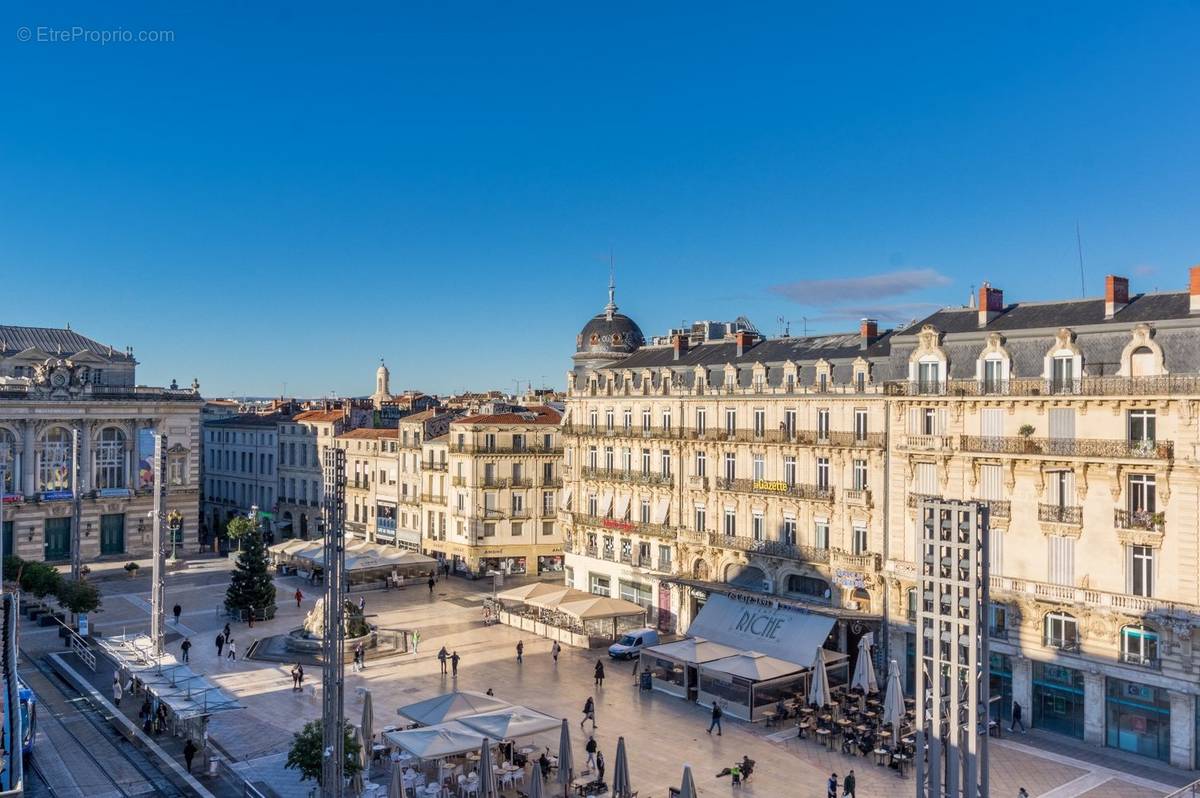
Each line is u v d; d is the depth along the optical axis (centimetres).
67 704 5281
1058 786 4203
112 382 11425
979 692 2658
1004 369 5197
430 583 8781
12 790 3412
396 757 4266
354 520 11550
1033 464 4994
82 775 4194
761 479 6612
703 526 7081
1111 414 4744
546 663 6369
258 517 12325
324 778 3622
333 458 3662
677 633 7175
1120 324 4772
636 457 7762
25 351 10919
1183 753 4419
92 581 9088
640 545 7656
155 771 4288
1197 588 4381
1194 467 4384
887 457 5734
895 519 5644
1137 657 4603
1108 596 4662
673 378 7444
